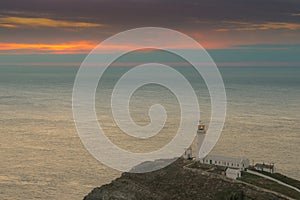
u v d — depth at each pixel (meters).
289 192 138.50
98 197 137.12
